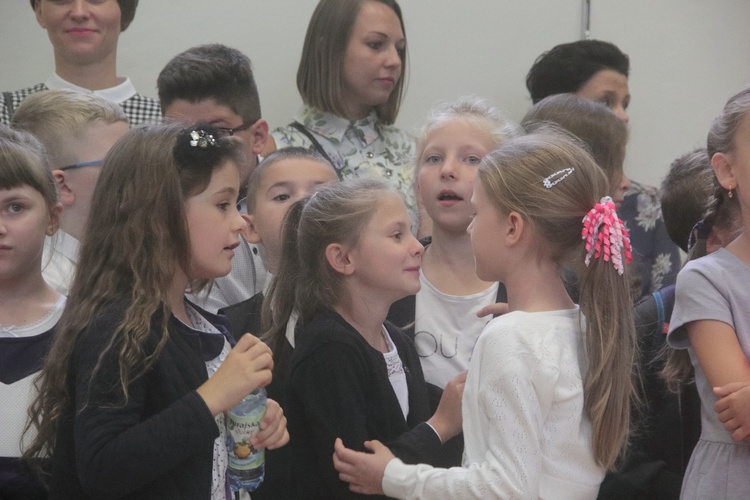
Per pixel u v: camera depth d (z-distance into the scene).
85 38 9.14
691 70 12.14
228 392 5.20
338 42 9.37
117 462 4.89
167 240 5.46
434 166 7.30
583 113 8.31
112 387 5.04
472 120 7.39
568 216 5.47
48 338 6.25
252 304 7.43
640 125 12.12
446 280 7.30
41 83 10.17
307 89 9.58
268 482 6.48
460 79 11.59
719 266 5.90
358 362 6.00
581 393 5.30
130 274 5.43
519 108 11.75
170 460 4.99
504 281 5.70
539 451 5.12
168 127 5.71
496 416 5.16
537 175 5.53
